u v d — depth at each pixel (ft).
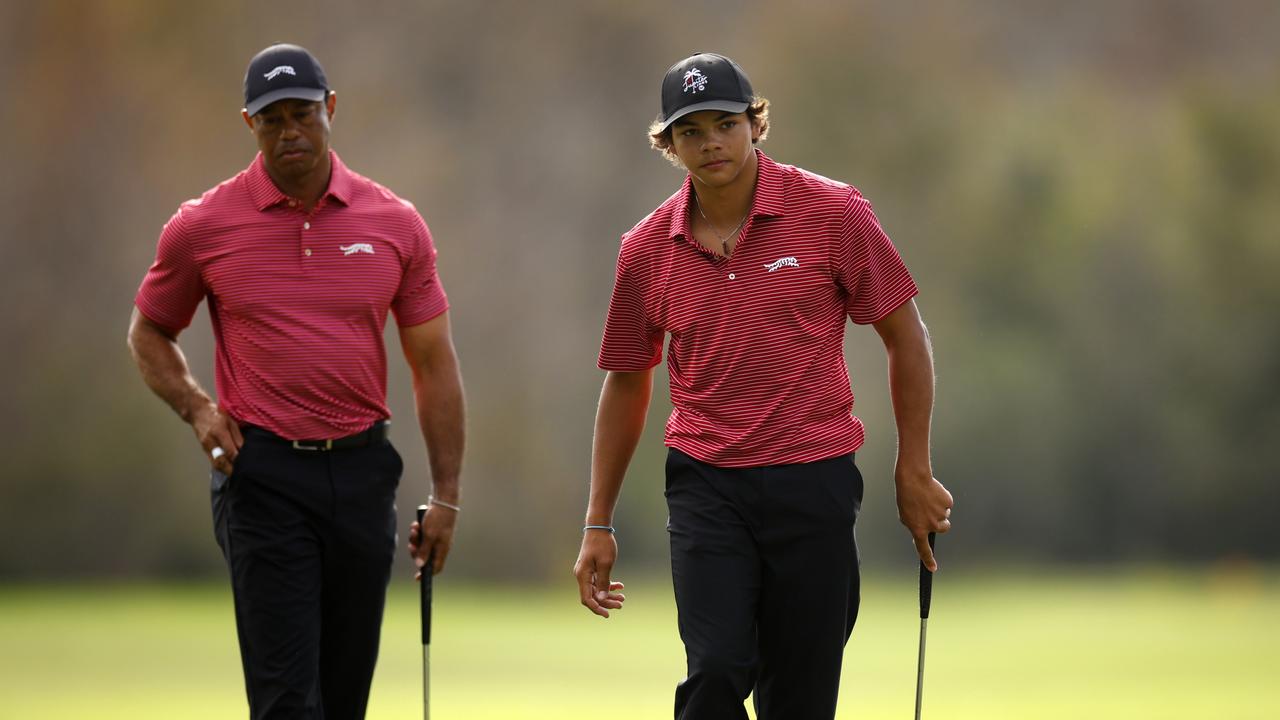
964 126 556.51
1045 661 190.08
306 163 66.23
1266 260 531.09
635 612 323.16
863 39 562.66
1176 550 517.96
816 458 61.67
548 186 531.09
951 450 513.86
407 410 428.56
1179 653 201.77
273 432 66.74
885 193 550.36
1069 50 596.29
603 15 545.03
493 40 538.88
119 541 465.06
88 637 221.66
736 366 61.67
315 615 66.85
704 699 60.54
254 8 516.32
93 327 480.64
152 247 490.08
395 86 530.27
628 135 542.57
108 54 501.15
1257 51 595.47
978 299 539.29
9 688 149.48
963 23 580.30
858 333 473.67
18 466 465.47
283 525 66.44
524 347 511.81
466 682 163.53
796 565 61.62
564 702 140.56
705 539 61.77
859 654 201.98
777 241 61.41
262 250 67.21
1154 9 601.62
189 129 499.92
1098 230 541.75
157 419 469.16
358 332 67.72
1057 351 528.22
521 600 385.70
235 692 145.18
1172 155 551.59
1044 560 515.09
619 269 64.34
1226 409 521.24
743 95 59.98
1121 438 520.01
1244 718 124.47
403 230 69.10
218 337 69.05
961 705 136.98
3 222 485.15
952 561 504.84
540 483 498.69
